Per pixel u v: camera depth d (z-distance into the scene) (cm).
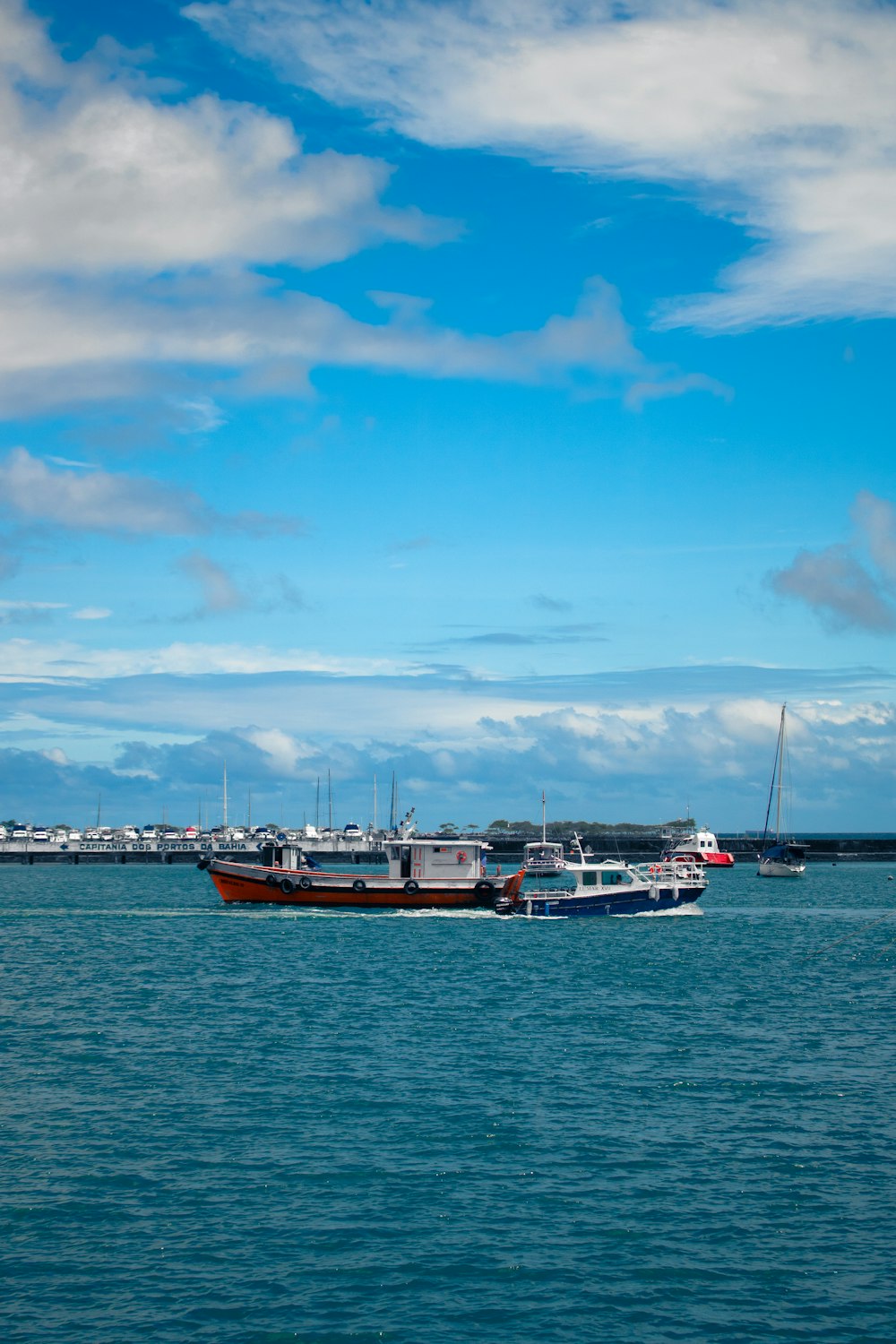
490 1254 2528
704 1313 2294
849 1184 2933
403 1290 2367
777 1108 3562
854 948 7950
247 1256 2508
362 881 10294
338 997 5588
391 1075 3931
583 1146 3191
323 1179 2930
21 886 17450
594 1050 4356
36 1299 2322
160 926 9475
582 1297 2350
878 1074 3997
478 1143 3206
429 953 7469
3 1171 2970
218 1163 3036
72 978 6253
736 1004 5441
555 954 7450
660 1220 2703
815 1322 2267
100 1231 2623
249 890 10806
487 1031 4719
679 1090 3772
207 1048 4347
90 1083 3806
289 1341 2180
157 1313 2273
